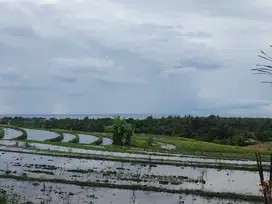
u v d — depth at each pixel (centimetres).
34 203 2373
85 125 11094
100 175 3444
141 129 10625
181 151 6131
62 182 3031
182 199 2670
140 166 4150
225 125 9775
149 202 2550
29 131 9194
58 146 5766
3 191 2597
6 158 4306
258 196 2748
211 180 3472
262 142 8219
